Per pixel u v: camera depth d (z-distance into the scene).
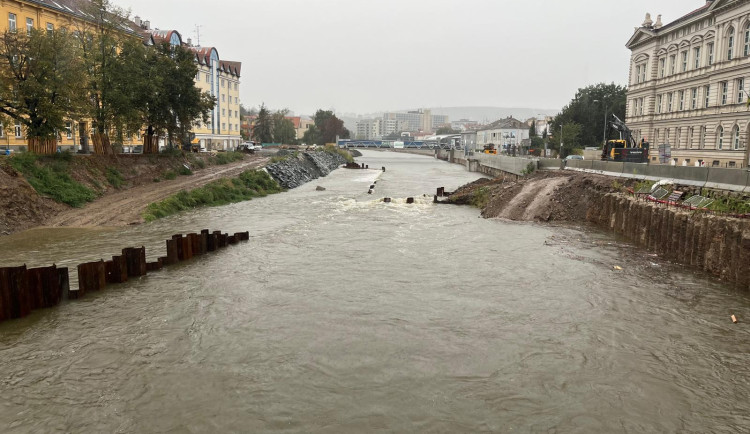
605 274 18.27
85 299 15.88
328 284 17.39
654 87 59.19
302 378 10.79
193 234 21.55
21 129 41.59
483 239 25.00
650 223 22.30
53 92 32.69
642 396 10.01
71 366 11.34
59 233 25.69
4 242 23.48
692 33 51.50
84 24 39.59
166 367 11.28
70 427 9.05
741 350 11.98
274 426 9.08
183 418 9.33
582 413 9.45
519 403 9.79
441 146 165.25
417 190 51.88
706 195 21.48
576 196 31.31
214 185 40.88
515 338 12.77
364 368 11.23
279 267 19.69
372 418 9.31
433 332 13.20
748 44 43.22
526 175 45.50
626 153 41.94
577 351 12.00
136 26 65.44
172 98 47.44
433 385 10.48
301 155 78.31
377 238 25.38
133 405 9.76
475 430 8.95
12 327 13.62
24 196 28.08
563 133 85.38
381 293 16.38
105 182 36.88
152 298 15.96
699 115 50.00
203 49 86.75
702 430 8.92
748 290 16.00
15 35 31.83
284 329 13.41
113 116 39.66
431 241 24.58
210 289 16.88
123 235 25.45
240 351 12.09
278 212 34.78
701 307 14.77
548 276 18.12
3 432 8.86
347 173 81.94
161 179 43.16
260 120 133.50
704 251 18.39
